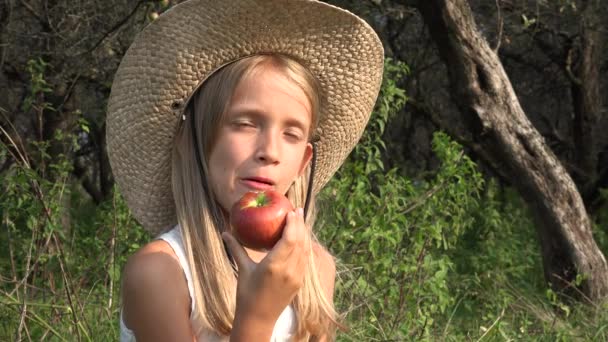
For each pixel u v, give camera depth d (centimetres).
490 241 714
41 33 767
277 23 232
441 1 639
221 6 228
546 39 984
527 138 680
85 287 536
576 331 576
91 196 995
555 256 695
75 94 819
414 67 955
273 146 220
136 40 235
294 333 234
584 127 972
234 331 198
